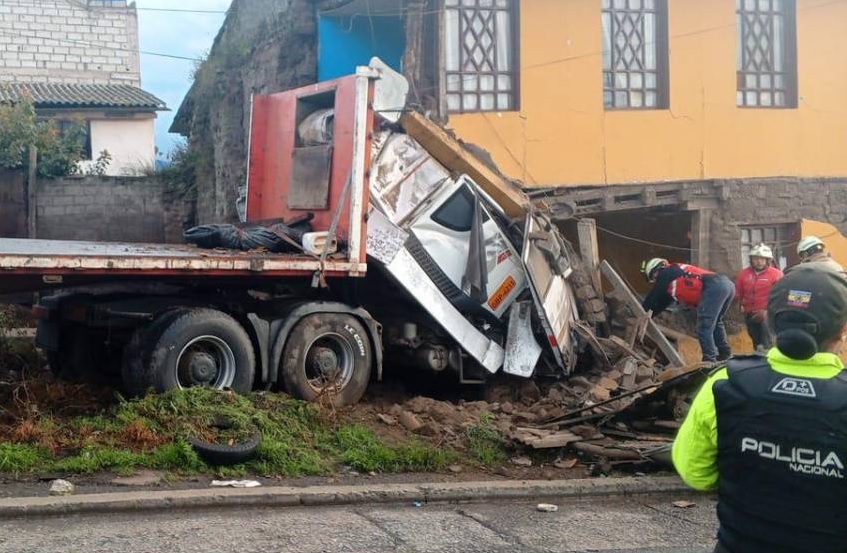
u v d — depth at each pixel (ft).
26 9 86.12
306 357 30.40
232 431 25.67
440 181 32.58
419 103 38.60
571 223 43.21
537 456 27.89
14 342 36.37
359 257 30.17
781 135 46.83
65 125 75.97
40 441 24.11
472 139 41.11
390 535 20.34
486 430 28.50
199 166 62.03
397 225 31.60
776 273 38.11
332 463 25.76
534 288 33.40
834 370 9.78
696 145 45.09
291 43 48.75
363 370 31.30
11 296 31.68
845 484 9.37
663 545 20.76
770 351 10.34
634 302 35.73
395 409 30.50
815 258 35.99
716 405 10.10
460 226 33.04
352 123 30.37
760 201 44.98
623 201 42.19
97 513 20.63
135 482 22.59
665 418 29.76
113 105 76.59
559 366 34.71
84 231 60.85
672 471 26.96
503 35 42.09
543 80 42.32
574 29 42.83
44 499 20.58
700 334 35.94
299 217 32.45
